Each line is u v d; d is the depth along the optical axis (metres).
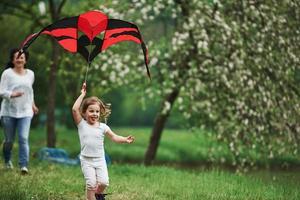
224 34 16.97
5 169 12.84
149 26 20.83
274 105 16.84
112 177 12.91
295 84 17.47
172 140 37.62
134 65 17.94
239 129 17.31
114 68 17.52
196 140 36.78
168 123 60.69
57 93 36.56
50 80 19.14
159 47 19.02
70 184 11.34
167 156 32.69
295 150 16.94
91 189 8.32
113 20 8.78
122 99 66.12
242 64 16.72
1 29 29.17
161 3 17.38
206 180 12.66
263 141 17.36
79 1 23.64
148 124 68.31
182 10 18.31
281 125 16.91
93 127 8.45
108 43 9.12
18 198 9.34
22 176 12.07
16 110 12.29
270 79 16.89
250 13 16.98
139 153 32.81
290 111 16.81
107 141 35.94
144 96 20.59
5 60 27.61
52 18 19.67
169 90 17.95
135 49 19.66
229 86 17.02
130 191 10.77
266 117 17.12
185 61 18.92
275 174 16.16
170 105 19.53
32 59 25.20
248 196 10.39
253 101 17.00
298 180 13.83
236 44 16.80
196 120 19.59
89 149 8.38
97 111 8.43
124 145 35.25
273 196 10.51
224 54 17.44
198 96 18.39
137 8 18.22
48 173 12.84
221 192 10.78
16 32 29.16
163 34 21.19
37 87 32.62
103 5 17.64
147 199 9.82
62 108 40.56
